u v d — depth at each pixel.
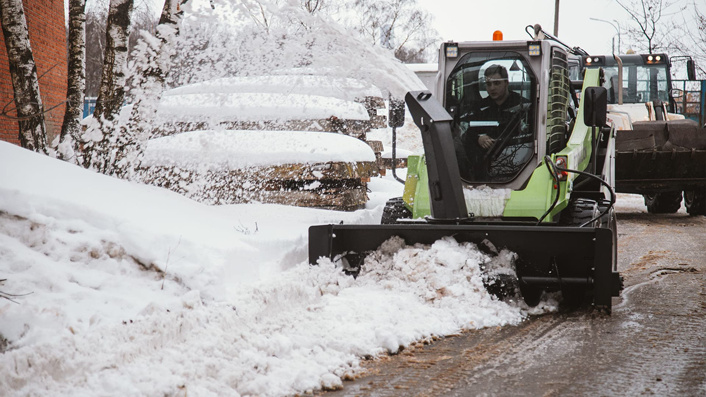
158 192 6.90
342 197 9.65
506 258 5.58
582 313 5.66
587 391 3.76
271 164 9.22
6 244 5.07
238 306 4.68
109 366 3.67
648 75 16.72
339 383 3.87
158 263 5.12
